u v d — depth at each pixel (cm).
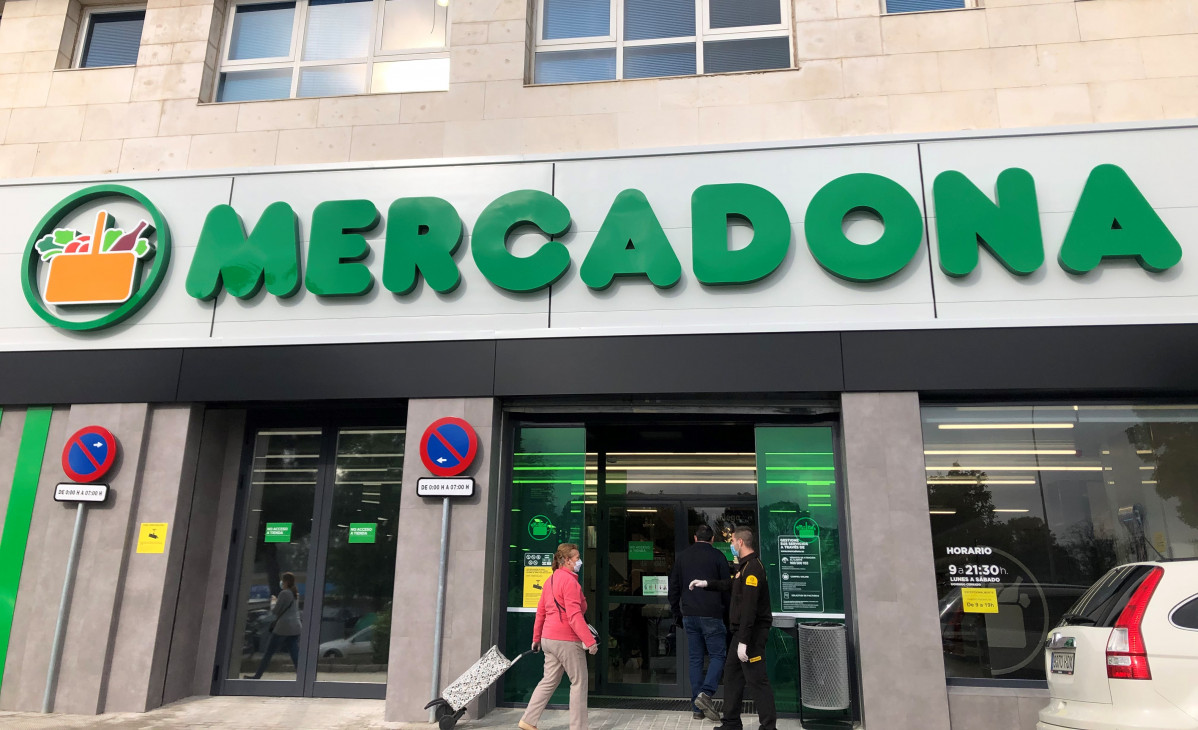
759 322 783
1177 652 436
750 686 626
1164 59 818
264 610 860
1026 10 848
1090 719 454
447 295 834
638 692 826
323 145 917
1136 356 722
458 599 752
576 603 642
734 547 670
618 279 814
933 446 746
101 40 1051
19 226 923
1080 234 750
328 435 896
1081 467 729
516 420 829
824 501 770
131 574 803
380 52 992
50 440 852
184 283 877
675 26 955
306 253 867
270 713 761
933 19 859
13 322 895
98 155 950
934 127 830
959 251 761
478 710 729
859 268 771
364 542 864
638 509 883
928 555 704
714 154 833
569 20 973
